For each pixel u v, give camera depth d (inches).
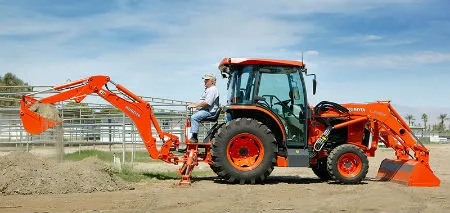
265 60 422.6
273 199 326.6
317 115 437.4
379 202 317.4
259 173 407.2
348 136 444.1
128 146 892.6
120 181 380.8
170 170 534.3
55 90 405.4
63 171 363.3
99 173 374.3
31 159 370.3
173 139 430.0
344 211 283.3
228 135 406.6
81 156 689.0
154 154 424.2
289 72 428.5
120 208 286.8
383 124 441.7
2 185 338.3
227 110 434.6
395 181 430.9
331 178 433.1
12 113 726.5
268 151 409.4
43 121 391.5
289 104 426.3
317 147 426.0
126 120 740.0
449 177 515.2
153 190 367.6
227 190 369.1
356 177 416.5
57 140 448.1
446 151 1106.7
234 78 435.8
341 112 442.6
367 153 450.6
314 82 416.2
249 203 309.1
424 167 411.2
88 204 300.0
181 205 299.6
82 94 408.2
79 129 728.3
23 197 326.6
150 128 424.8
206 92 422.3
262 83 424.8
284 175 525.3
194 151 418.6
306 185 409.4
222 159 405.4
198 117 422.0
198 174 498.9
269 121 428.5
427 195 352.5
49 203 302.8
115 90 421.7
